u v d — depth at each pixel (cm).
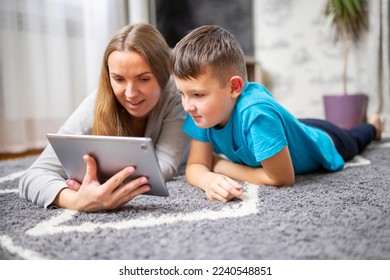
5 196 93
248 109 83
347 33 235
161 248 56
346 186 88
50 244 60
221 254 54
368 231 61
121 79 90
